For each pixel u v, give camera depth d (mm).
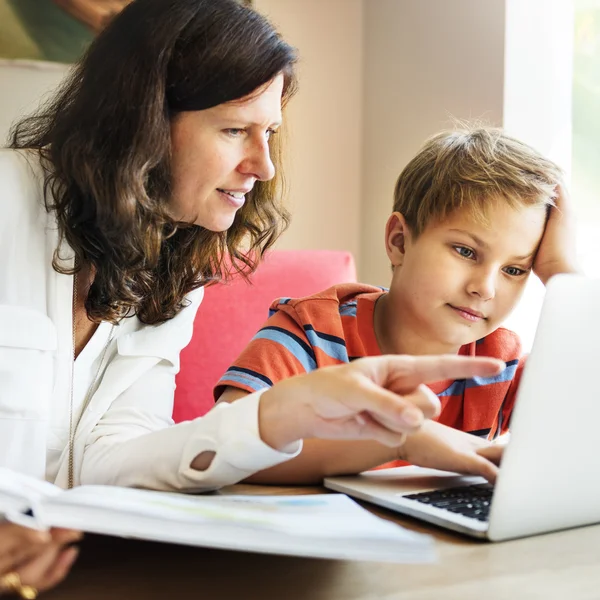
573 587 584
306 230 2576
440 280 1132
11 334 942
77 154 940
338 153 2617
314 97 2564
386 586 579
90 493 606
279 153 1206
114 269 990
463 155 1167
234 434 741
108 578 589
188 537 532
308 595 560
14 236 981
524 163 1157
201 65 901
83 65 1026
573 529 739
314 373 688
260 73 909
